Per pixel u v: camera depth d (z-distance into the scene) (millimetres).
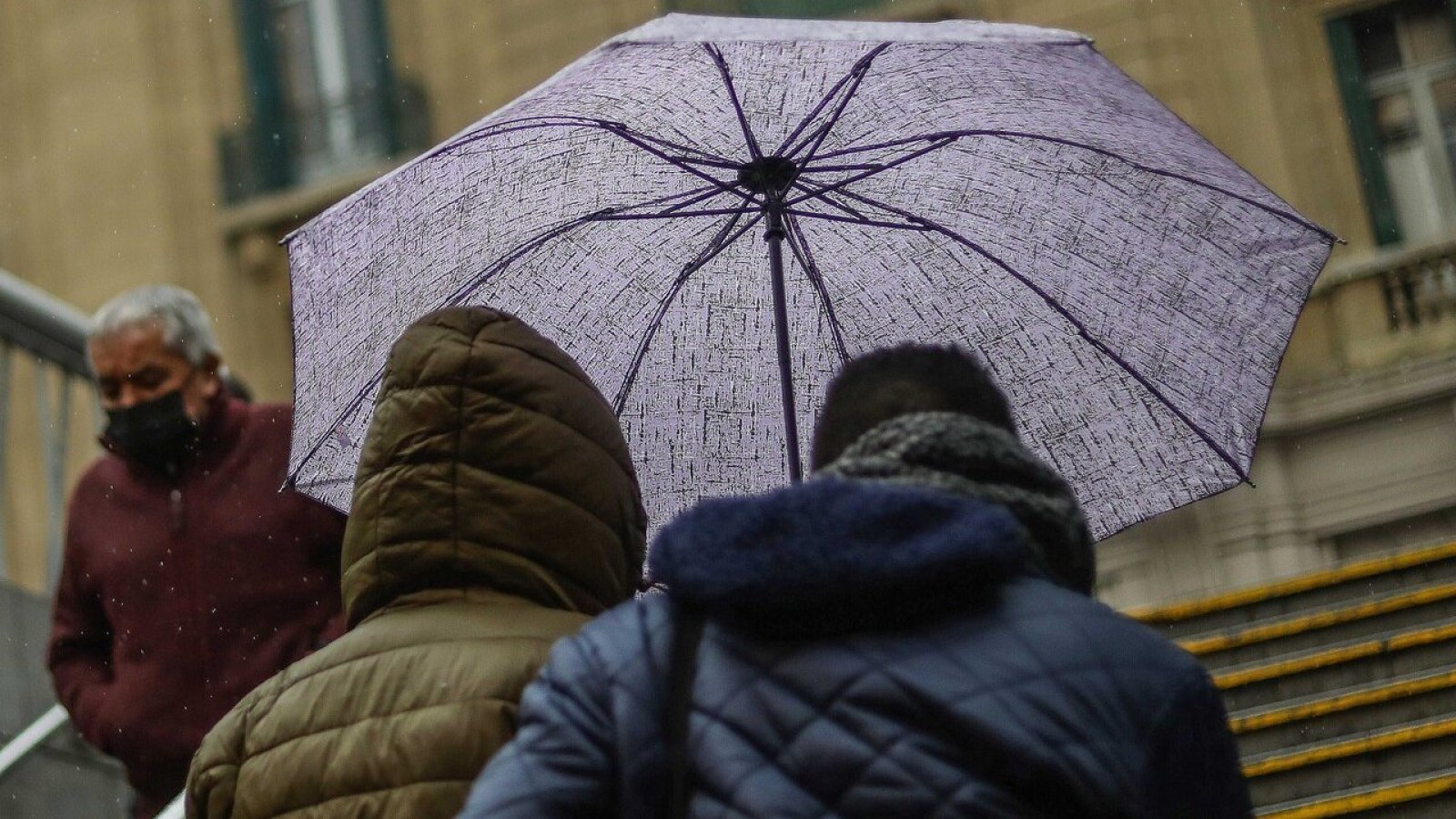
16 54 26594
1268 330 3650
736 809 2021
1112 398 3693
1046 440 3691
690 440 3953
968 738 2023
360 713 2799
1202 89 21484
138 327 5598
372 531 2939
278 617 5391
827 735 2039
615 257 3986
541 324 3949
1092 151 3791
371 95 25188
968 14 22016
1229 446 3627
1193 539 19281
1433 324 19703
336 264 3869
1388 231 20734
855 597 2080
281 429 5652
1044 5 21812
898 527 2102
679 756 2096
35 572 13531
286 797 2797
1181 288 3713
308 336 3846
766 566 2090
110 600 5531
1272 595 8805
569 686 2176
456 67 25016
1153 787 2072
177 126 25859
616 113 3834
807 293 3953
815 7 22656
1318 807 7059
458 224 3895
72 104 26219
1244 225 3713
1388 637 8188
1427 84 21109
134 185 25781
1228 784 2141
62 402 9367
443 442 2920
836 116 3848
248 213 25188
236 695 5332
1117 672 2107
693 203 3986
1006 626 2113
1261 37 21500
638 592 3268
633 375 3967
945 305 3840
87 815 8094
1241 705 8055
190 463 5586
